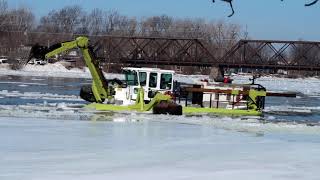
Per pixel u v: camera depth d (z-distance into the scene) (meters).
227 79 55.31
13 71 162.12
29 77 138.12
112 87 49.72
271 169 18.52
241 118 46.03
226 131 32.06
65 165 18.42
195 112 47.62
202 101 51.03
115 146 23.39
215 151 22.66
